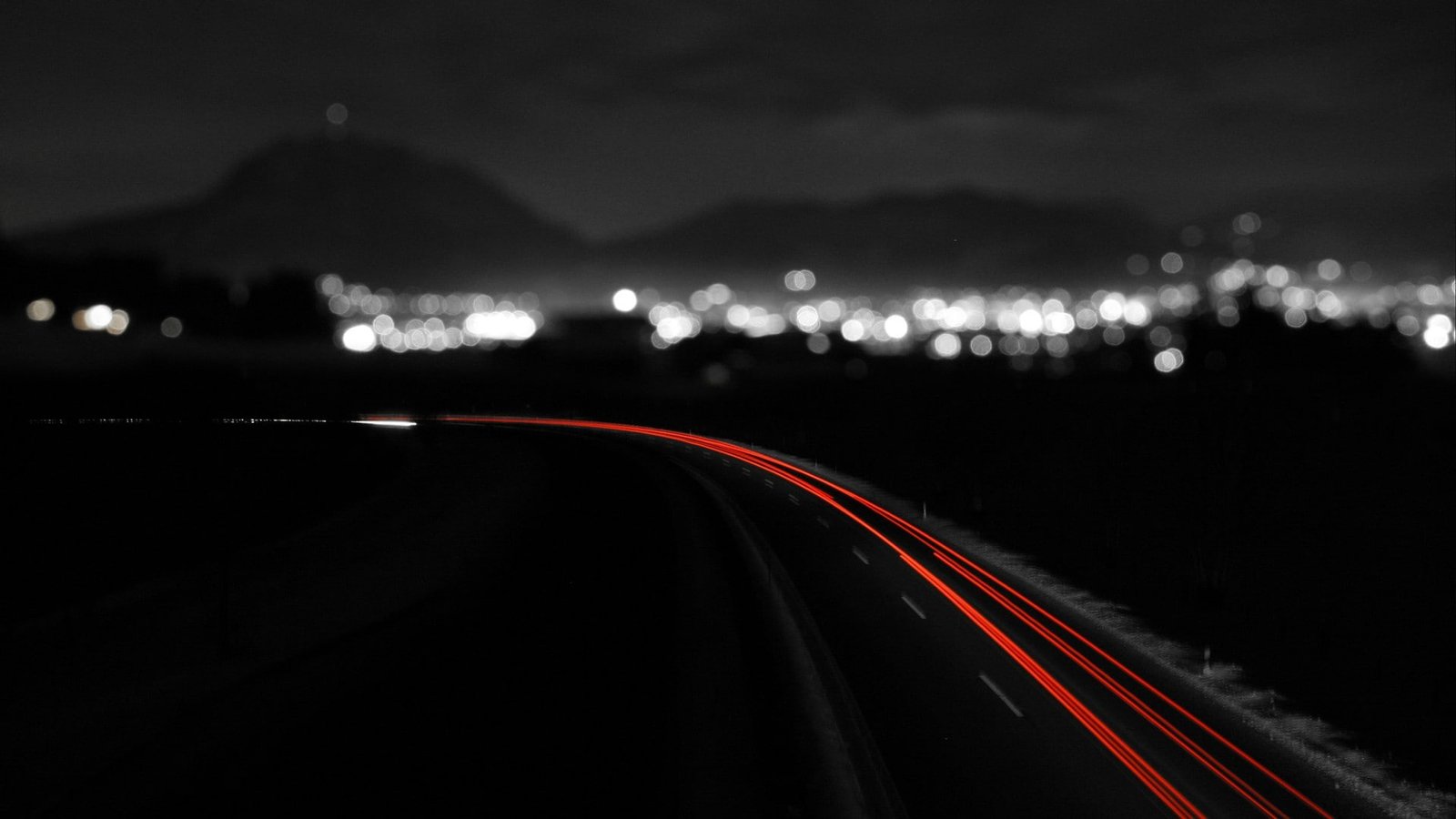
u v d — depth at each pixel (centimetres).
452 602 1972
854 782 1000
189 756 1174
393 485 3953
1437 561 2145
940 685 1319
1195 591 1959
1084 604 1831
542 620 1755
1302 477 2816
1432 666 1457
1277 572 2098
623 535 2628
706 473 4075
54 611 2122
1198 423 3403
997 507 3091
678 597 1880
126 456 3894
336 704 1342
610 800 970
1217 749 1100
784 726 1165
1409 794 991
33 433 4131
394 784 1043
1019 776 1012
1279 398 4228
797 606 1789
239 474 3828
